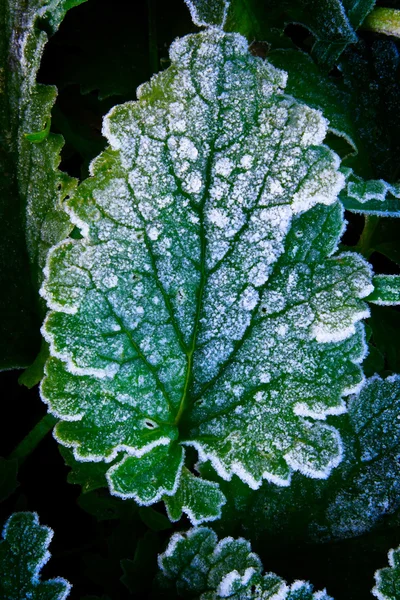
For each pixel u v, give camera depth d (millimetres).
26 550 349
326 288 350
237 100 344
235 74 344
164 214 344
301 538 369
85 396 347
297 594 348
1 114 370
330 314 349
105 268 344
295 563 369
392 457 370
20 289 377
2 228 373
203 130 343
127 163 342
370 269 350
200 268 348
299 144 344
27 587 346
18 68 364
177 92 343
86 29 398
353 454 370
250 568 352
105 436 348
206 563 357
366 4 384
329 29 380
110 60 400
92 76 398
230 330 352
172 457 356
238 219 346
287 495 369
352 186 370
